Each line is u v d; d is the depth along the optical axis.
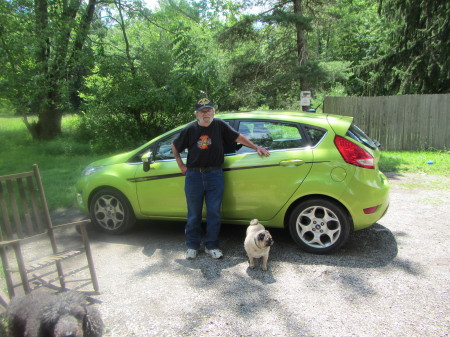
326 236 4.12
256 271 3.79
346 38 24.66
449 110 10.67
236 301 3.23
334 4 12.61
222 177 4.19
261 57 13.35
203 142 4.02
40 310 2.20
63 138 13.46
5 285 3.62
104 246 4.59
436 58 13.06
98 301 3.26
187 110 12.37
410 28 13.41
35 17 11.65
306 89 12.08
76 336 1.98
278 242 4.54
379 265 3.84
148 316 3.03
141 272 3.84
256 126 4.39
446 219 5.21
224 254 4.25
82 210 5.11
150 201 4.68
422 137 11.05
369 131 11.53
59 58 12.20
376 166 4.18
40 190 3.35
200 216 4.21
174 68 12.80
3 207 3.12
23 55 11.22
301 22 11.34
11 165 9.75
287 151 4.14
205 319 2.97
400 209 5.71
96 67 12.36
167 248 4.46
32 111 13.34
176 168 4.50
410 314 2.95
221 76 13.12
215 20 18.84
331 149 4.00
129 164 4.83
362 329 2.78
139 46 12.96
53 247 3.38
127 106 11.94
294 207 4.21
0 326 2.54
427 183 7.27
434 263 3.85
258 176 4.18
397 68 14.59
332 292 3.33
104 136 12.10
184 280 3.64
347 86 19.30
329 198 4.04
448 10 12.20
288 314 3.01
